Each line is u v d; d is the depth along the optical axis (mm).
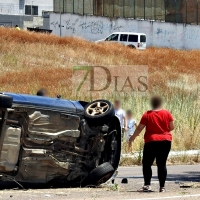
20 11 157750
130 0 135750
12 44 87188
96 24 128250
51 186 24219
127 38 114750
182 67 88312
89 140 24344
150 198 20547
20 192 22000
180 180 29297
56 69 76625
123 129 38938
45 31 114688
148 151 23391
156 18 135625
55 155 23469
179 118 46406
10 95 22578
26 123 22703
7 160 22234
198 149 44750
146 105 46750
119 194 22156
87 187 24484
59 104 23609
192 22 135375
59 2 135125
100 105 24484
